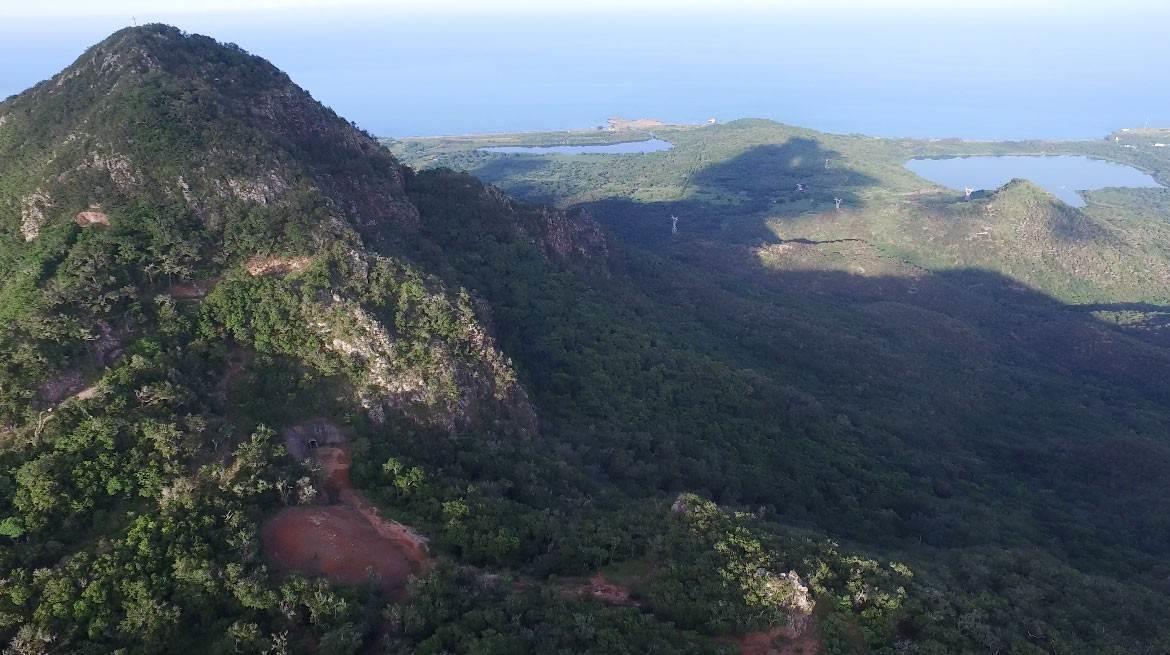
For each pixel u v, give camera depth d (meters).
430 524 62.22
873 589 58.44
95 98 101.88
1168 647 62.16
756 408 112.44
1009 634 57.38
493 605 52.22
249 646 47.62
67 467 55.41
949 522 93.19
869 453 110.62
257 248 83.44
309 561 56.53
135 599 48.84
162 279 76.56
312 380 73.50
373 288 84.31
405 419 74.50
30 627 45.56
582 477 79.19
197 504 56.56
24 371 60.91
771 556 61.09
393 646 48.56
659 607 55.22
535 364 107.62
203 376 69.19
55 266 74.19
